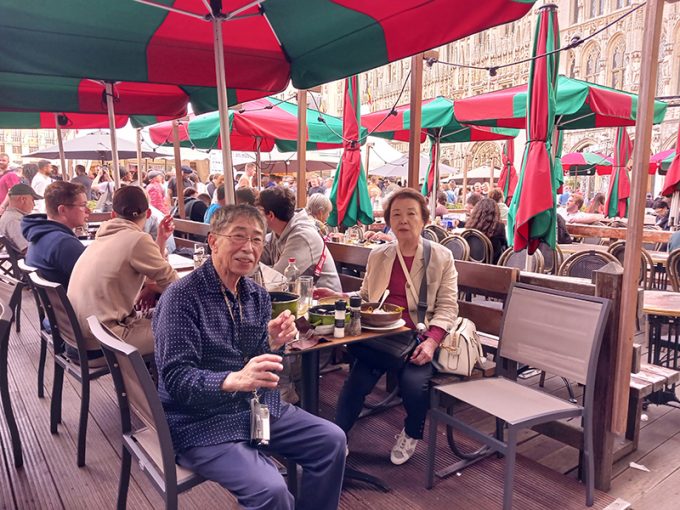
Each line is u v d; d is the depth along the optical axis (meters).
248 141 8.84
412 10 2.72
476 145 33.94
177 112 5.43
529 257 4.52
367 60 3.09
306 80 3.61
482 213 5.72
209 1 2.79
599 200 12.13
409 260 2.81
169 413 1.79
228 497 2.41
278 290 2.64
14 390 3.54
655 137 28.39
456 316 2.77
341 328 2.24
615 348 2.39
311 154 10.55
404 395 2.57
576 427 2.58
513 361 2.82
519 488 2.50
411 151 4.66
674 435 3.05
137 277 2.79
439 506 2.36
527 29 29.52
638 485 2.54
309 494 1.89
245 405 1.86
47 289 2.57
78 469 2.58
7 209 5.22
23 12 2.75
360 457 2.80
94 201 10.38
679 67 27.91
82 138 9.55
